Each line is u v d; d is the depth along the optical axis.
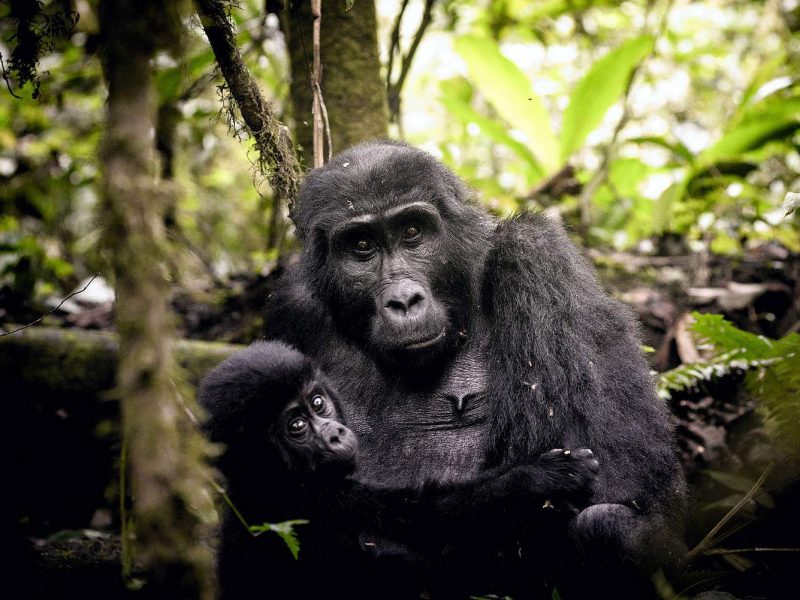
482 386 4.23
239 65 4.32
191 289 7.23
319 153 4.91
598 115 8.51
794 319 6.29
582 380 3.95
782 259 6.91
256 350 4.25
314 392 4.12
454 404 4.21
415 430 4.22
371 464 4.21
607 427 3.96
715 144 8.30
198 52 6.86
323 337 4.56
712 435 5.15
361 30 5.81
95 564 4.88
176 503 2.42
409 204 4.05
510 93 8.64
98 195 2.38
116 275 2.29
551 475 3.65
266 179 4.70
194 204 9.00
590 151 10.38
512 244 4.27
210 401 4.12
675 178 9.27
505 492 3.68
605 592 3.67
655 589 3.64
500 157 11.41
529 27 10.65
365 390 4.36
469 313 4.26
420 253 4.09
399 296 3.91
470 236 4.27
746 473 4.94
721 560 4.36
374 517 3.88
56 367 6.07
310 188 4.30
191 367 6.05
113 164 2.29
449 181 4.32
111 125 2.33
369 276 4.10
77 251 8.78
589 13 11.38
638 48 8.10
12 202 8.70
